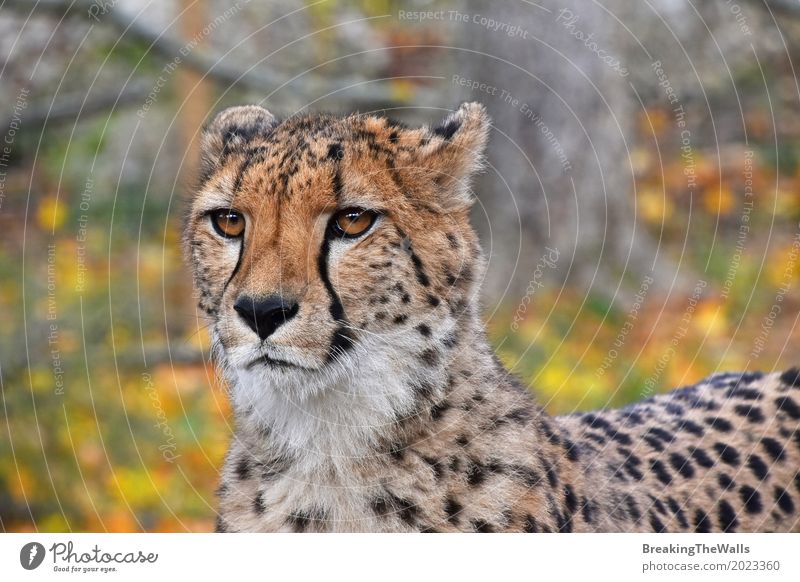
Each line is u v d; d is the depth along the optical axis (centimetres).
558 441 704
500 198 1440
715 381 869
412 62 1703
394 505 638
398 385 633
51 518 1084
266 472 658
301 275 608
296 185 619
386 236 626
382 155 639
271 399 646
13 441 1116
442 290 645
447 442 637
